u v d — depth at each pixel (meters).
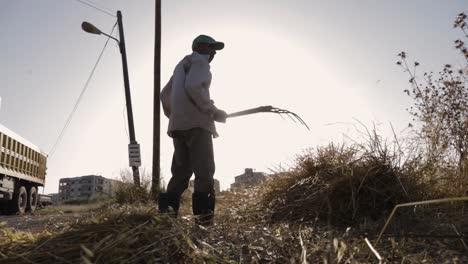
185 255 2.48
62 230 2.88
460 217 3.58
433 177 4.49
